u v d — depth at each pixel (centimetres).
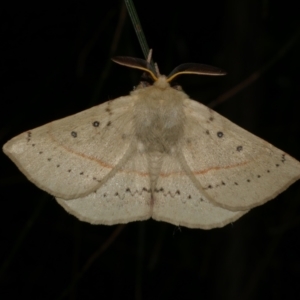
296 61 26
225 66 24
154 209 16
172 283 27
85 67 25
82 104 25
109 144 16
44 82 25
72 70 25
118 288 27
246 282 24
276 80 26
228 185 16
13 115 25
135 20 17
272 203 25
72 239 26
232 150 16
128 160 16
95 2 25
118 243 26
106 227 26
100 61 25
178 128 16
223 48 24
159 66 26
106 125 16
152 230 26
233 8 24
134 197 16
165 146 16
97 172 16
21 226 26
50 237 26
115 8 24
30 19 25
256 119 24
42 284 26
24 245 26
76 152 16
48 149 16
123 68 25
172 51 27
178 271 27
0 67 25
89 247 26
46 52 25
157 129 16
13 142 16
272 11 26
